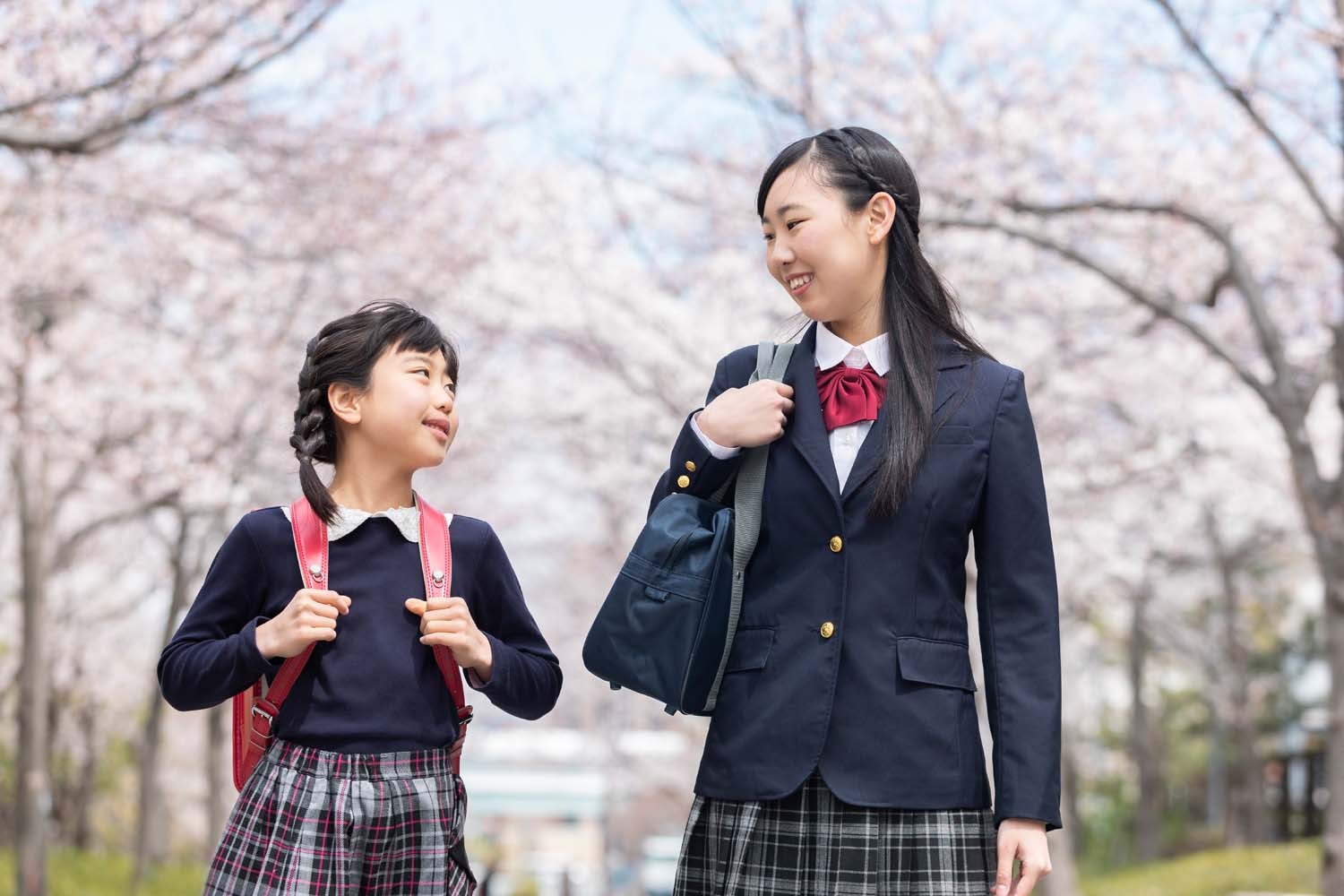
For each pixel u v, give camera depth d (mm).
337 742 2307
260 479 11844
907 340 2377
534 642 2576
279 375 11109
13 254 9969
